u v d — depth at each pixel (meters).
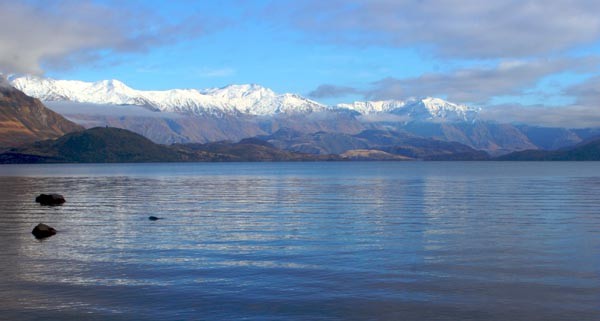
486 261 33.41
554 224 50.44
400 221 53.22
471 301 25.36
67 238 42.88
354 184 132.75
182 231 46.44
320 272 30.78
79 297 26.38
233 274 30.45
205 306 24.86
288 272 30.80
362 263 33.00
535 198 82.56
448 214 59.59
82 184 134.75
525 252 36.22
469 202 75.44
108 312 24.17
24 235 44.53
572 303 25.02
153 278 29.73
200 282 28.83
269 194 95.06
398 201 78.00
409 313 23.78
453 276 29.83
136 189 112.12
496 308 24.36
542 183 133.25
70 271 31.41
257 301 25.50
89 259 34.66
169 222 52.91
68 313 24.09
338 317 23.31
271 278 29.53
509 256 34.91
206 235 44.09
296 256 35.12
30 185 129.88
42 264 33.22
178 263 33.31
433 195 90.62
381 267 31.94
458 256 34.97
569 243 39.62
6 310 24.53
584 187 113.81
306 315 23.58
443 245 38.94
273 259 34.28
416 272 30.72
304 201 78.69
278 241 40.91
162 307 24.77
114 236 43.78
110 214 60.62
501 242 40.09
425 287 27.67
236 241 41.00
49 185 129.75
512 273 30.45
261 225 50.34
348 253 36.06
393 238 42.16
